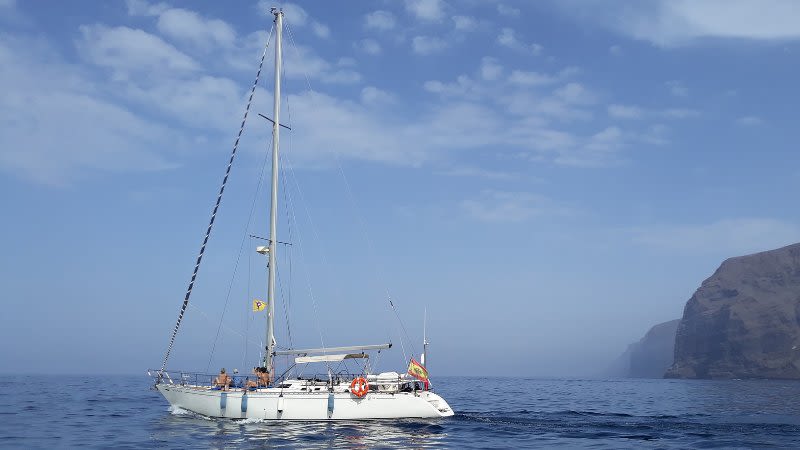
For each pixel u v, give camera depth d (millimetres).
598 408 49812
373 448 23922
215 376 31703
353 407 29656
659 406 54438
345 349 31000
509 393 79812
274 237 32250
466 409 45375
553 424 32188
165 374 32719
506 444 25562
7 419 34906
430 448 24312
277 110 33344
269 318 31641
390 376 31000
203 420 30359
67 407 44031
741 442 26453
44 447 24156
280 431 27406
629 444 25781
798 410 49625
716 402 63469
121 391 71375
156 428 29078
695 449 24531
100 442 25359
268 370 31141
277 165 33031
